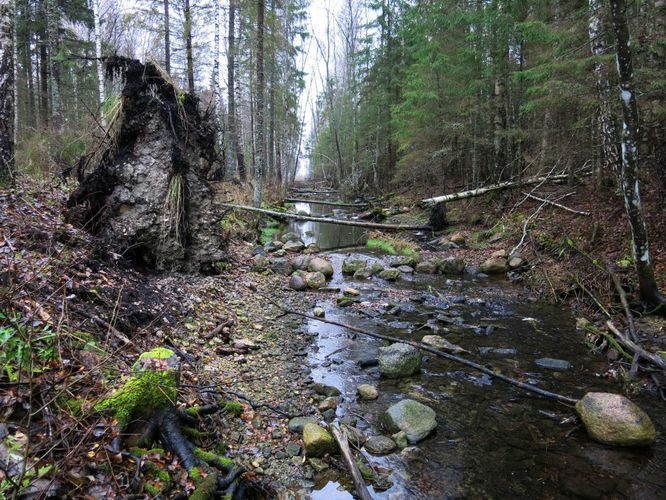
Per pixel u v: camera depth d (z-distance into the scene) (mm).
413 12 16938
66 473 2568
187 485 3016
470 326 7664
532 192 14406
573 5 11883
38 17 19859
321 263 11312
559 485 3727
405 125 19891
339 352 6543
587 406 4539
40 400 2943
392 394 5316
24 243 4922
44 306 3811
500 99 15445
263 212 15516
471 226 15586
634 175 6945
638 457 4078
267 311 7902
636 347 5980
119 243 6598
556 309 8641
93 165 7422
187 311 6234
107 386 3486
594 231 9906
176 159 7414
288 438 4184
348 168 37594
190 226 7922
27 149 11242
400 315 8312
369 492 3590
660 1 9625
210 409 4055
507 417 4812
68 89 20375
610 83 9875
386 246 14953
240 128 24188
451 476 3832
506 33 13906
